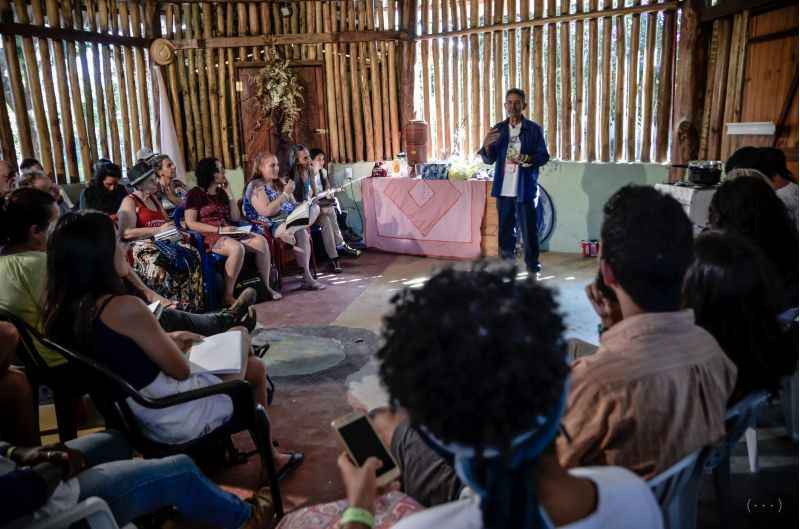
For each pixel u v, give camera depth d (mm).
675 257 1306
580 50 6227
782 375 1710
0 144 5816
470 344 782
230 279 5000
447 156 7422
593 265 6098
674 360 1266
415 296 862
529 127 5516
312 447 2916
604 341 1358
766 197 2375
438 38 7176
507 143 5613
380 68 7410
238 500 2123
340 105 7508
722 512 2027
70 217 2113
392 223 7004
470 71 7055
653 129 6059
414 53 7367
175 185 6086
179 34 7254
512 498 808
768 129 4484
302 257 5648
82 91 6520
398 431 1725
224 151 7570
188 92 7391
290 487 2609
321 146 7570
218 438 2289
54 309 2133
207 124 7504
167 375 2211
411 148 6980
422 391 796
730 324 1675
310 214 5637
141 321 2111
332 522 1850
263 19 7262
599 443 1278
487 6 6695
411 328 825
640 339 1292
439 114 7398
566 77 6375
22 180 4562
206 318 3314
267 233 5586
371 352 4047
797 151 4227
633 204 1353
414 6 7242
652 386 1240
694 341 1309
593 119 6305
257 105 7359
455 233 6602
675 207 1352
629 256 1314
